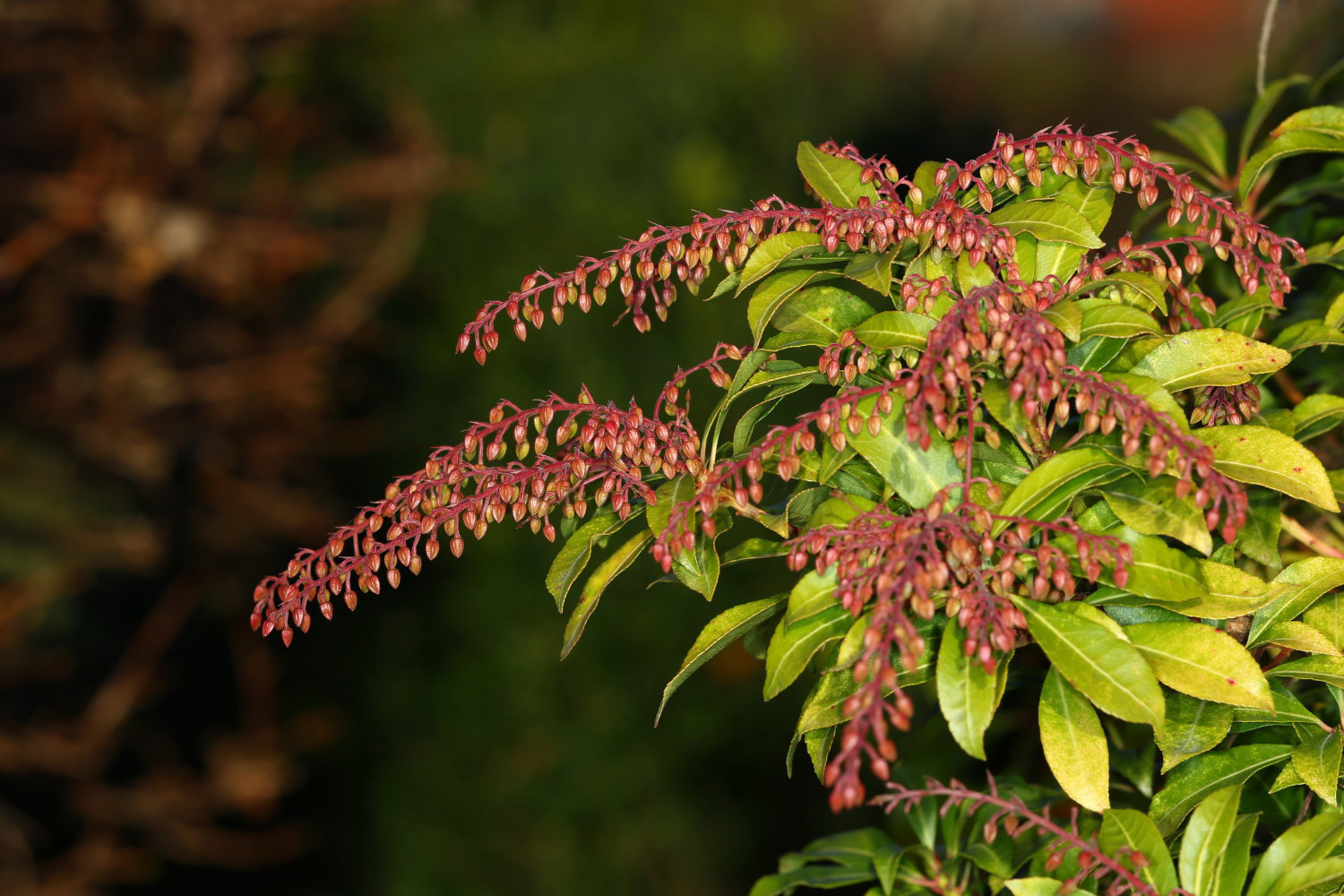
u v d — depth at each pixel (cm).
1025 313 120
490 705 504
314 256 518
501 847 492
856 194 135
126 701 466
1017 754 202
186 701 521
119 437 477
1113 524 122
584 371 527
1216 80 680
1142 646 121
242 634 518
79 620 495
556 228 557
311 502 536
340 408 557
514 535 509
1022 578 123
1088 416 112
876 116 672
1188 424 132
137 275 469
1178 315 138
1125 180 127
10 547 454
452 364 546
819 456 136
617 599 500
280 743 505
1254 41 253
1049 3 754
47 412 473
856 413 120
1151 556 118
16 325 473
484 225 558
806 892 244
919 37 715
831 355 125
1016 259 132
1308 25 223
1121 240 128
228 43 484
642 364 525
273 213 512
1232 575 124
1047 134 128
